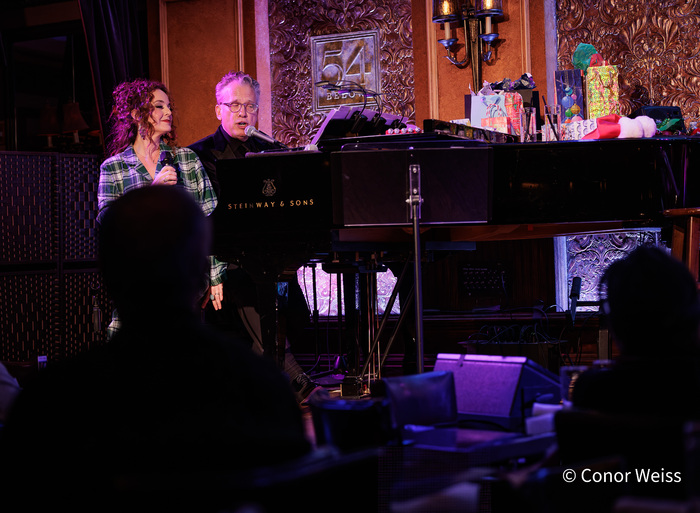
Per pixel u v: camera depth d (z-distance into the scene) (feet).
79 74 19.24
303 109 17.94
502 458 4.82
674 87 15.83
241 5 17.74
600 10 16.22
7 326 16.21
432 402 5.49
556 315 15.96
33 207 16.53
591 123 12.18
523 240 16.38
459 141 10.04
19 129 19.45
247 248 11.03
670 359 4.20
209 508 3.00
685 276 4.39
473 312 16.47
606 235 16.24
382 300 17.21
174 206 3.83
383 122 11.83
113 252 3.76
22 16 19.39
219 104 13.35
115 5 17.31
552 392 6.15
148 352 3.60
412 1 16.93
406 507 4.20
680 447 3.77
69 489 3.46
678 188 10.68
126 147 11.70
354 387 12.57
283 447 3.50
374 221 9.91
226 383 3.54
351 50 17.58
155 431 3.46
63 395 3.51
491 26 15.89
